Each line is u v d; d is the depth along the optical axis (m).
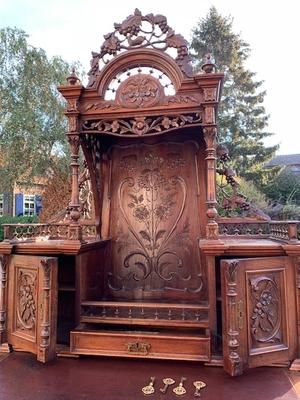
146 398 1.63
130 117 2.30
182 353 2.05
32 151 9.70
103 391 1.71
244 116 14.27
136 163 2.91
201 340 2.05
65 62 10.29
